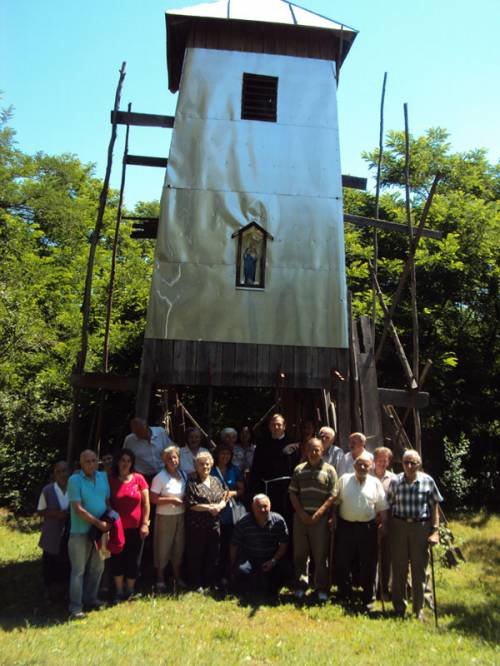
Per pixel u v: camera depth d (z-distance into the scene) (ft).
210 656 20.25
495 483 71.87
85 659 19.40
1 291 61.67
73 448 33.88
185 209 36.29
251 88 38.91
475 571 36.24
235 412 62.23
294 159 37.78
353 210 73.00
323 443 29.30
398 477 26.30
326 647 21.48
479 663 20.39
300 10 41.37
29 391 62.49
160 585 27.14
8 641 21.29
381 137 38.68
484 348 74.59
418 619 25.02
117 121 37.37
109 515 25.12
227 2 41.24
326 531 26.76
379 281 66.80
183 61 39.14
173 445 27.96
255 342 35.32
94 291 71.41
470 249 66.18
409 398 35.47
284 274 36.24
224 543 28.63
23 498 57.31
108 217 88.99
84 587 25.59
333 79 39.50
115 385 34.78
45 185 88.02
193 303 35.32
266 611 25.02
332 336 35.91
